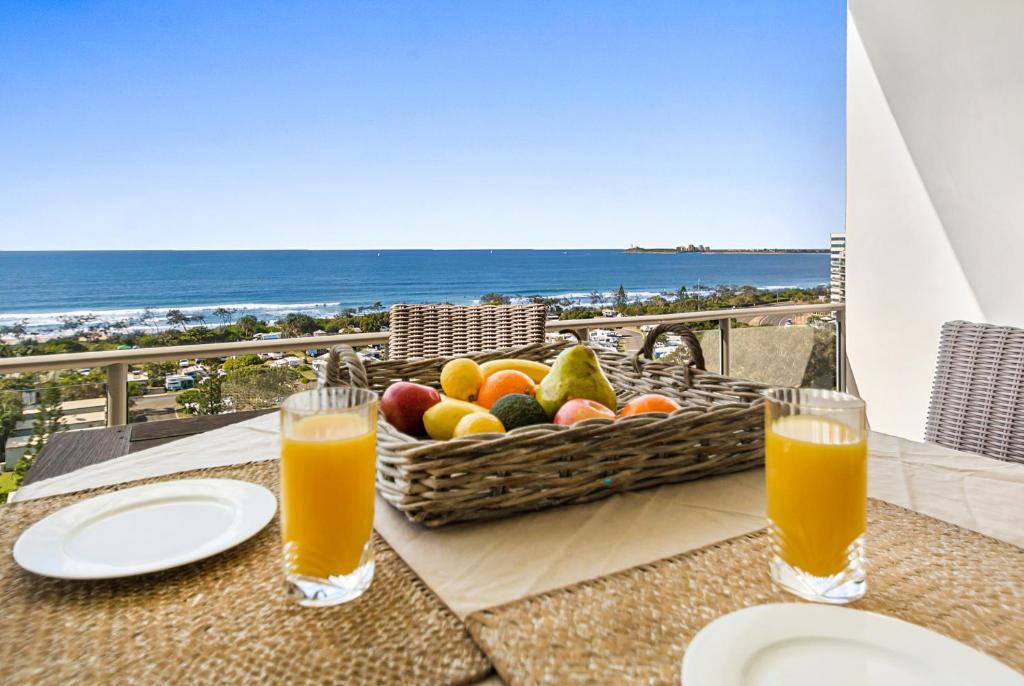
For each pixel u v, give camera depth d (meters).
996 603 0.47
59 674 0.40
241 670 0.40
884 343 2.73
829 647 0.40
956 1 2.31
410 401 0.81
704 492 0.73
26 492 0.79
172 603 0.49
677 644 0.42
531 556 0.57
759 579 0.51
